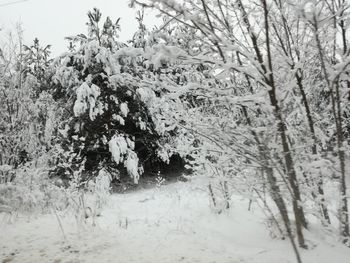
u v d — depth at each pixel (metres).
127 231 4.98
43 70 12.78
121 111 8.92
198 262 3.80
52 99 9.41
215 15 3.48
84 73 9.24
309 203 4.72
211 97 3.52
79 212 5.79
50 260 4.02
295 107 4.01
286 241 3.96
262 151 3.33
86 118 8.76
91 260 3.99
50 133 8.30
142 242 4.52
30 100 8.05
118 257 4.05
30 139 7.69
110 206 6.57
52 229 5.12
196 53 3.42
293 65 3.83
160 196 7.46
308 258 3.47
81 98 8.28
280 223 4.11
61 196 6.55
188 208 6.04
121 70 9.05
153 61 3.11
